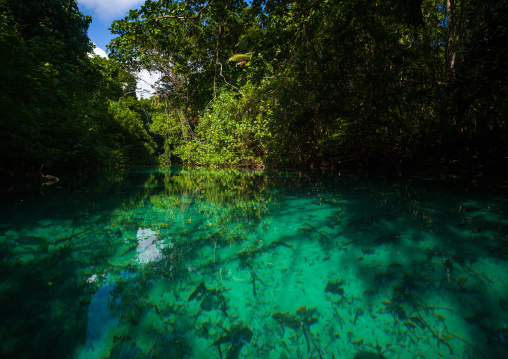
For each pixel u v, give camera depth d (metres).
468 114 5.79
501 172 5.18
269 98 9.43
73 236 1.69
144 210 2.48
